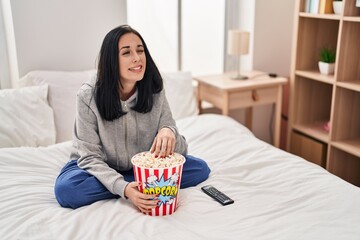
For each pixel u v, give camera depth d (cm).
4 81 237
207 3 277
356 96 233
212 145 196
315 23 251
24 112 198
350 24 216
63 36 230
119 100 154
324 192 146
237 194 150
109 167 151
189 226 129
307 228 124
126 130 159
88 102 154
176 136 160
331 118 231
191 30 278
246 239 119
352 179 249
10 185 153
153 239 119
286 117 293
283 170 167
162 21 266
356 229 123
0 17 225
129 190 138
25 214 134
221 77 262
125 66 149
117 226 127
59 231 123
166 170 131
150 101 161
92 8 233
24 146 193
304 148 257
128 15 257
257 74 268
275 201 144
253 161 176
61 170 159
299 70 254
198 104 269
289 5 282
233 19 288
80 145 154
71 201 141
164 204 135
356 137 240
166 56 276
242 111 294
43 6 221
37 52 226
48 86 213
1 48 230
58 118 210
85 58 240
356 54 223
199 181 161
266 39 282
